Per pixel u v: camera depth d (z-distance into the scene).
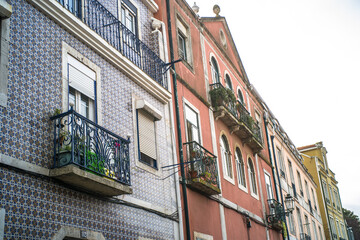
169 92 12.48
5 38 7.25
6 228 6.41
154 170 10.89
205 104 15.52
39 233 6.95
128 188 8.66
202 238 12.34
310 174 35.06
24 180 6.92
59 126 7.74
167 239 10.61
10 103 7.05
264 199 19.77
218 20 19.39
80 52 9.16
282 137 27.30
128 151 9.28
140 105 10.80
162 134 11.82
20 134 7.09
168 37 13.82
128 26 12.06
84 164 7.58
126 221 9.22
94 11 10.27
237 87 20.03
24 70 7.51
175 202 11.50
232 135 17.62
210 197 13.67
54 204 7.38
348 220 65.56
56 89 8.16
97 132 8.35
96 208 8.40
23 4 7.86
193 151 12.74
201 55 16.38
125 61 10.56
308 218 30.11
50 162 7.51
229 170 16.42
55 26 8.57
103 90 9.66
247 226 16.56
